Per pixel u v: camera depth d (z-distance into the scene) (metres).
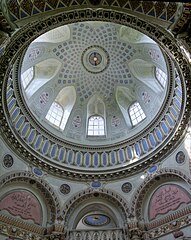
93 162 21.05
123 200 18.67
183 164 16.84
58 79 23.45
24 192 17.98
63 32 22.28
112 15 11.98
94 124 24.12
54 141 20.88
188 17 10.25
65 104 24.36
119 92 24.41
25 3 10.85
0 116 16.62
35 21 11.62
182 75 14.87
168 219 16.44
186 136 16.81
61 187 19.20
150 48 20.31
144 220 17.64
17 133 18.06
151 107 21.31
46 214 18.23
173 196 16.97
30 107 20.42
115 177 19.89
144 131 20.38
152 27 11.88
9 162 17.47
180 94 17.12
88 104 24.59
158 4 10.88
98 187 19.52
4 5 10.04
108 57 23.86
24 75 20.70
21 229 16.61
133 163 19.69
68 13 11.85
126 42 22.58
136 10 11.49
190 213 15.54
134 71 23.20
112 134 22.75
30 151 18.70
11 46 12.22
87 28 22.69
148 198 18.36
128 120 23.00
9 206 16.75
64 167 19.94
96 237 17.58
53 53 22.56
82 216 19.45
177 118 17.34
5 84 15.62
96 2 11.41
